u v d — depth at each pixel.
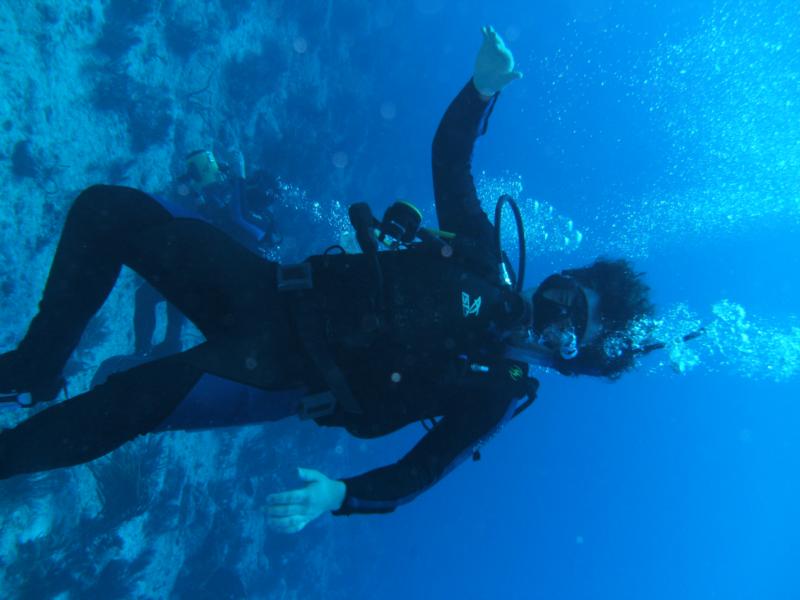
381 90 17.73
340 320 1.81
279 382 1.75
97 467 6.41
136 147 7.00
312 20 12.30
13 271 5.36
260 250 6.53
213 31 9.04
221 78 9.48
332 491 1.50
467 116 2.29
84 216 1.90
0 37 5.43
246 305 1.82
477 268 1.98
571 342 1.85
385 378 1.80
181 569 7.95
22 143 5.47
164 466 7.11
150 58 7.57
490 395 1.93
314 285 1.85
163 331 7.52
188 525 8.14
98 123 6.56
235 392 1.71
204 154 6.15
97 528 6.11
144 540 6.86
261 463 10.47
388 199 18.33
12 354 1.88
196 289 1.90
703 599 42.00
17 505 5.29
